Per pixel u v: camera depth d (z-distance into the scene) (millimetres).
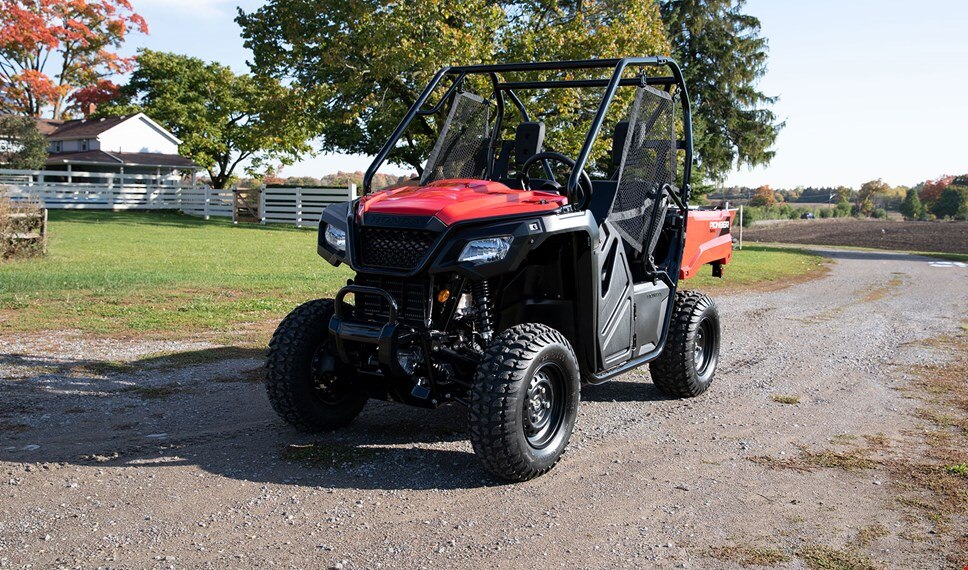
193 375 6191
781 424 5273
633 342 5145
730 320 10109
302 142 44656
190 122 45719
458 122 5293
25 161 39312
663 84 5746
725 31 40188
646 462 4457
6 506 3594
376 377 4465
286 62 26688
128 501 3695
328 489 3926
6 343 7016
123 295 9727
